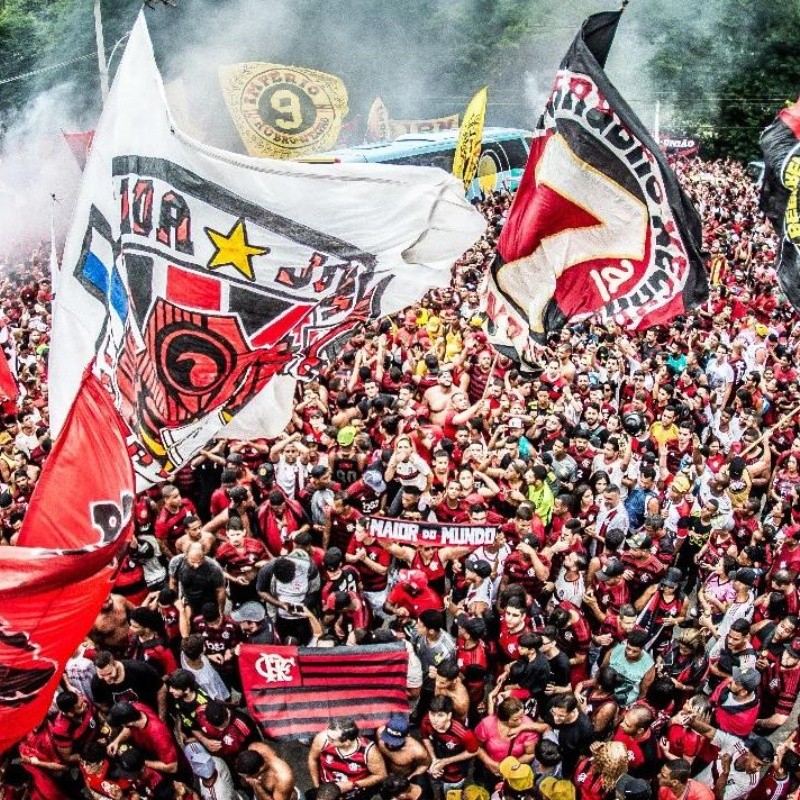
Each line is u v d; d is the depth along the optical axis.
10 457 10.23
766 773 6.57
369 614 7.96
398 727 6.16
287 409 6.73
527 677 6.76
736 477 9.52
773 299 19.61
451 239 6.35
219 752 6.35
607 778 6.02
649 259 7.70
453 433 11.64
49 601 4.29
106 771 6.14
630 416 11.55
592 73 7.51
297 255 6.08
